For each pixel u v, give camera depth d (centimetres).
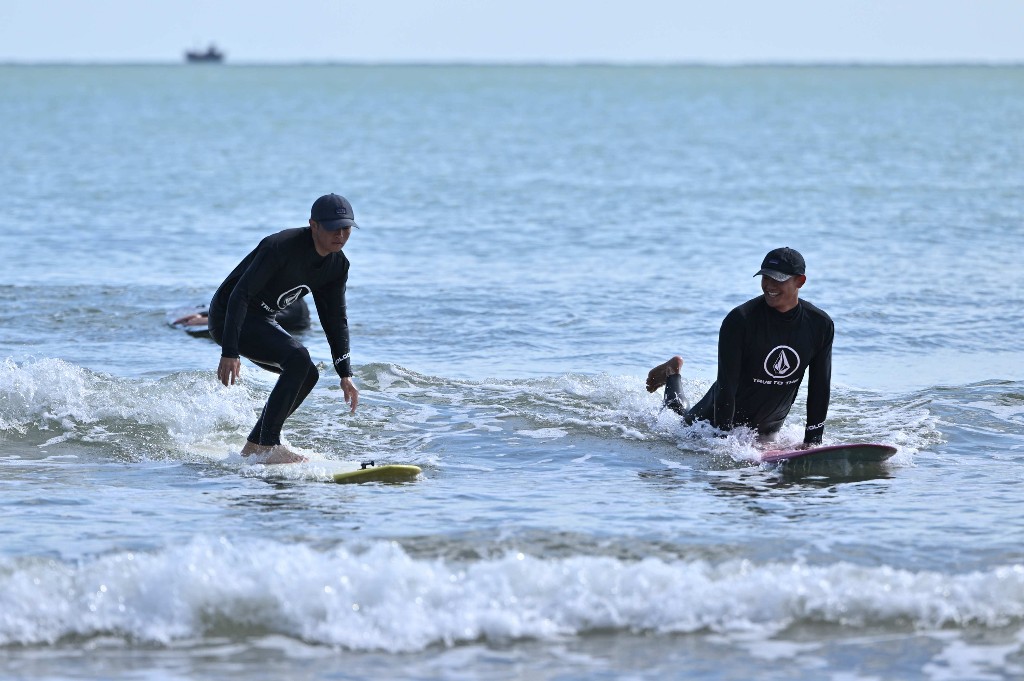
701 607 2130
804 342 3195
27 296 5759
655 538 2467
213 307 3228
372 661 1961
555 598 2142
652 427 3516
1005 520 2605
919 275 6500
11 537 2450
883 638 2045
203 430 3453
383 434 3459
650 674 1917
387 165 14838
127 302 5678
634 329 5156
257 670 1925
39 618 2062
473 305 5659
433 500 2775
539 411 3700
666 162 15288
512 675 1911
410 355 4678
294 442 3369
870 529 2539
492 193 11350
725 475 3039
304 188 11881
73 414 3516
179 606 2091
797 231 8494
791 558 2352
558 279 6438
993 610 2122
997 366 4475
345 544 2406
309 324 5353
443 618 2081
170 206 10144
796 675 1912
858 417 3634
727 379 3244
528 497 2812
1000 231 8425
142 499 2766
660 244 7869
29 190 11125
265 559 2203
